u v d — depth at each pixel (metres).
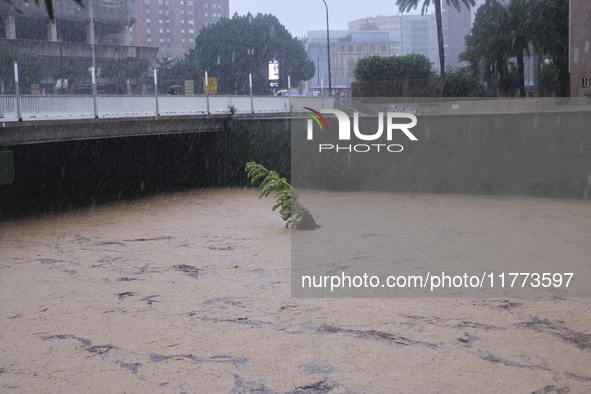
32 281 9.33
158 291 8.47
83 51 75.31
